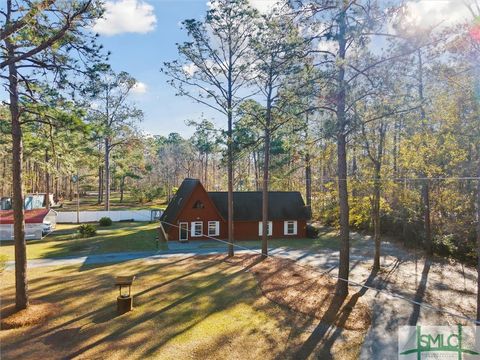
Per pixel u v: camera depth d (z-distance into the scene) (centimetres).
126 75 4088
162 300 1434
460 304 1438
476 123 1478
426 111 1752
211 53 1989
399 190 2072
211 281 1708
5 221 2916
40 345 1043
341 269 1498
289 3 1291
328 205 2588
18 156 1235
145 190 6309
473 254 1983
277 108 1864
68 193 6981
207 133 2152
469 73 1415
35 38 992
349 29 1200
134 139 4381
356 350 1055
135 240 2814
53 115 1118
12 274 1811
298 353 1028
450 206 2130
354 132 1711
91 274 1817
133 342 1069
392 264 2070
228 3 1895
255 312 1321
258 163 4791
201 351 1023
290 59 1503
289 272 1880
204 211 2880
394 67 1216
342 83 1259
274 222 3008
